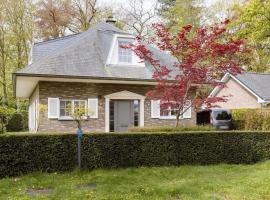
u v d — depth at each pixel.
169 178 8.93
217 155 11.30
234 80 28.05
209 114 25.83
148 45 21.25
